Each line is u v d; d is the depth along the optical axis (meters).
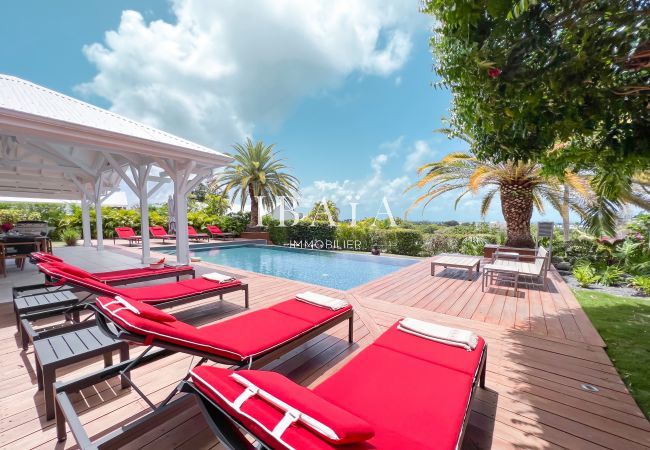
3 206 15.27
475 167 7.87
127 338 1.59
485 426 1.96
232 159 6.55
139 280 4.65
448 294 5.10
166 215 19.25
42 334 2.35
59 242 14.00
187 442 1.79
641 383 2.47
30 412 2.02
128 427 1.44
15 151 7.76
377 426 1.37
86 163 9.59
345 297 4.90
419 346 2.18
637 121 1.83
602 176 3.13
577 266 7.23
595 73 1.65
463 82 2.05
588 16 1.55
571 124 1.90
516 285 5.01
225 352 1.94
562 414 2.08
